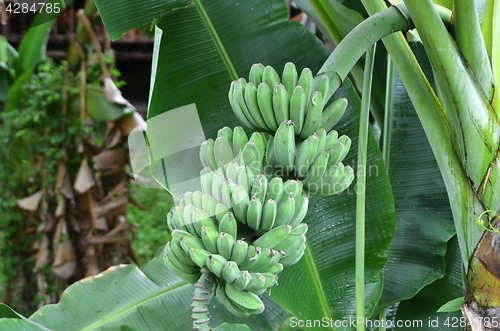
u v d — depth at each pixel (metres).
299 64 2.29
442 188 2.49
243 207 1.62
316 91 1.67
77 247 4.31
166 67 2.22
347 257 2.32
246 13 2.29
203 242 1.60
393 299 2.43
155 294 2.33
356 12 2.40
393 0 2.10
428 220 2.47
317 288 2.30
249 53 2.28
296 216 1.69
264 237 1.62
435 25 1.74
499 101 1.82
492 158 1.80
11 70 4.08
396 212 2.50
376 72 2.69
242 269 1.60
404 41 1.86
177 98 2.22
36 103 3.98
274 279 1.59
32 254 4.43
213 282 1.59
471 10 1.75
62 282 4.36
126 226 4.26
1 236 4.26
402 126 2.54
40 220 4.35
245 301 1.56
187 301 2.30
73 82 4.07
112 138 4.07
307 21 3.83
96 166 3.96
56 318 2.24
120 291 2.34
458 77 1.78
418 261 2.45
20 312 4.23
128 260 4.36
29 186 4.43
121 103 3.87
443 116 1.85
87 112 4.01
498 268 1.81
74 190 4.25
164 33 2.22
